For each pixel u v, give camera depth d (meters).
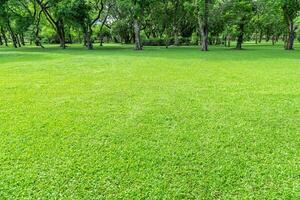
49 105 6.65
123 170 3.74
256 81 9.28
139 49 29.44
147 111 6.14
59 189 3.33
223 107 6.40
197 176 3.58
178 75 10.46
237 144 4.48
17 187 3.37
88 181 3.49
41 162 3.96
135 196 3.20
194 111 6.12
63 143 4.56
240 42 29.69
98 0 31.94
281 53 21.55
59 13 29.70
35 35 36.50
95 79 9.80
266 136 4.78
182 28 46.41
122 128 5.17
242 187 3.34
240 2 28.00
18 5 32.47
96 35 53.22
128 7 28.12
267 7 28.58
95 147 4.41
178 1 38.44
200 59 16.48
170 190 3.30
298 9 25.98
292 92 7.73
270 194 3.21
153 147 4.39
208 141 4.60
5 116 5.86
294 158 4.02
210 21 32.97
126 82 9.22
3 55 20.95
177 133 4.93
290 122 5.43
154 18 41.38
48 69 12.44
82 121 5.55
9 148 4.39
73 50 28.48
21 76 10.55
